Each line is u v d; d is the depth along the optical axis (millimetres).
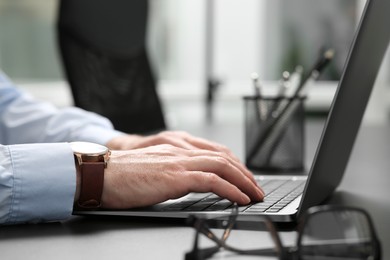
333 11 3461
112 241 627
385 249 597
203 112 3012
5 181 692
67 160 719
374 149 1565
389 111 2945
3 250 596
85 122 1205
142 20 2113
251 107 1205
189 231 667
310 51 3498
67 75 1811
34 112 1278
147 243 619
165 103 3410
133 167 738
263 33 3496
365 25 657
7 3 3514
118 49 1980
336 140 730
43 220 713
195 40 3559
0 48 3529
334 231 520
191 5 3539
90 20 1874
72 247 605
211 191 735
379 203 843
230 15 3479
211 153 789
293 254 527
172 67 3584
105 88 1896
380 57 836
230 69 3504
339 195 907
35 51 3549
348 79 670
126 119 1957
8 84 1353
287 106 1188
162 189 727
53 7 3525
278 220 669
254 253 557
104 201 728
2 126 1299
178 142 964
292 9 3486
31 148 727
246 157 1228
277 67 3512
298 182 920
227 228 578
